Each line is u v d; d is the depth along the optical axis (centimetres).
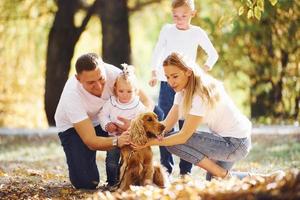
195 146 814
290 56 1948
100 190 863
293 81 1961
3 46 2381
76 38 2077
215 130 819
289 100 1995
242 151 820
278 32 1848
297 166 1135
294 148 1409
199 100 784
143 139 763
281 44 1870
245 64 2011
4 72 2458
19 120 2555
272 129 1752
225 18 1144
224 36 1947
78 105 836
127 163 782
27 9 2292
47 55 2073
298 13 1706
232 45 1983
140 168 777
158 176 800
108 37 2017
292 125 1934
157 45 965
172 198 669
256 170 1076
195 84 785
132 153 779
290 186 614
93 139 820
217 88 797
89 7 2075
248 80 2145
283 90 1998
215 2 1950
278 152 1359
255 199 617
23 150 1511
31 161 1294
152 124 764
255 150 1406
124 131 822
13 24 2348
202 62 2002
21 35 2369
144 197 688
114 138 797
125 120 820
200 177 970
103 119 833
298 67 1936
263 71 1998
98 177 882
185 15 947
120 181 793
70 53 2075
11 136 1744
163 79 947
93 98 843
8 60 2425
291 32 1816
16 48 2397
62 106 867
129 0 2244
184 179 788
